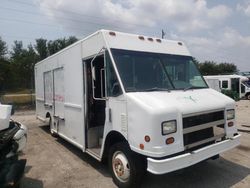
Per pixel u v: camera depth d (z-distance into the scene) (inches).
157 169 163.3
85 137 253.8
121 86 193.2
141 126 173.3
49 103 369.7
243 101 1003.3
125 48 211.9
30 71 1093.8
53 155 289.1
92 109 254.2
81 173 234.1
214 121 198.1
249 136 357.7
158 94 192.9
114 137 215.8
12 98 956.0
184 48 249.3
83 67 251.8
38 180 221.0
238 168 235.8
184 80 231.1
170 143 169.0
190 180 211.3
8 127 182.2
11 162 178.7
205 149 184.5
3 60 1066.1
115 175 205.5
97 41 223.3
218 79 1000.9
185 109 177.3
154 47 227.6
